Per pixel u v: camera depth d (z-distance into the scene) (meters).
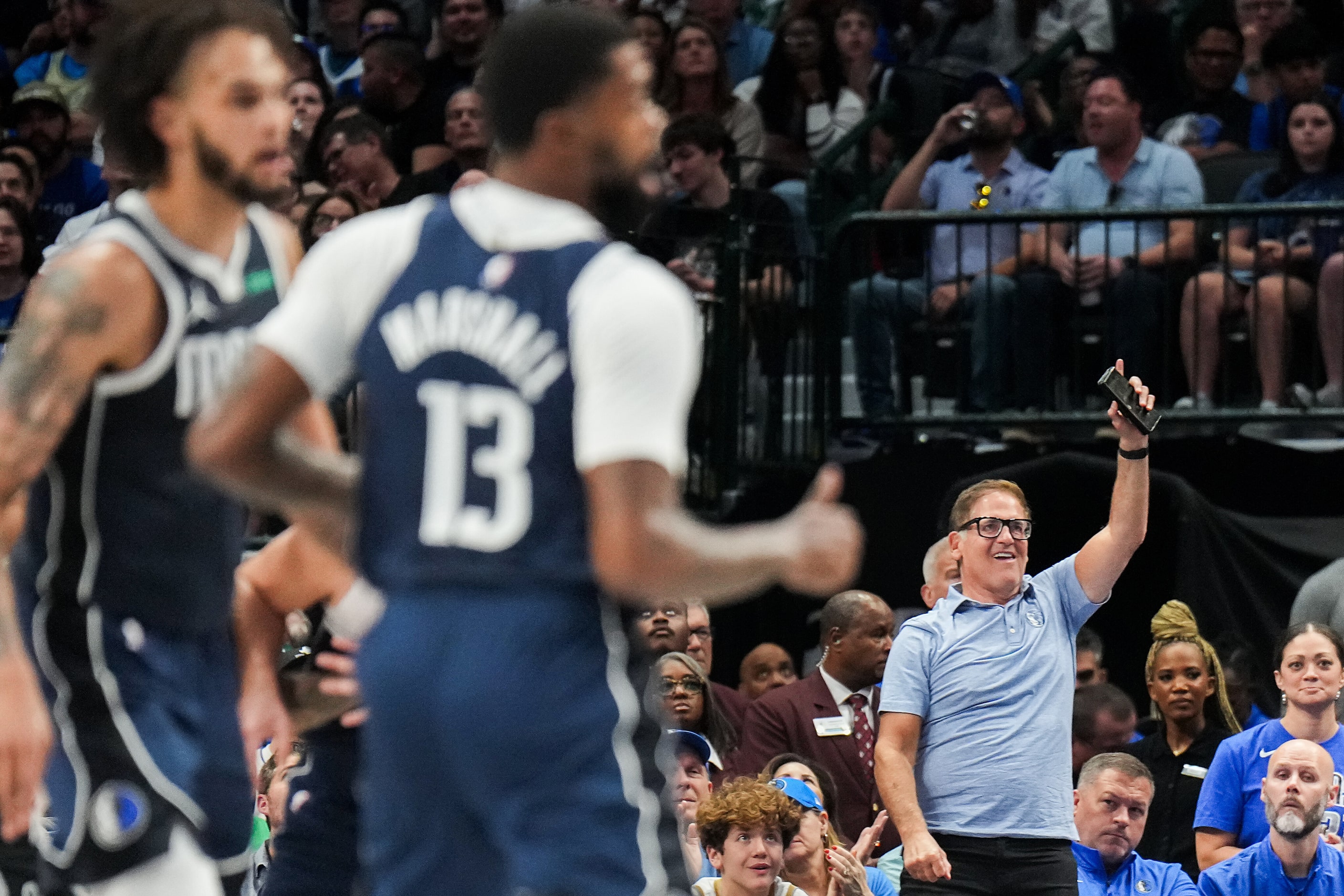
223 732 6.64
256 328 6.52
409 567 5.13
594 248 5.17
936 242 20.50
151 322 6.32
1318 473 18.42
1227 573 18.09
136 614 6.45
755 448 19.22
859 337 19.62
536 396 5.07
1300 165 19.84
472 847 5.17
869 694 14.98
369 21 26.16
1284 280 18.70
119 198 6.52
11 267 21.75
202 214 6.43
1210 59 23.28
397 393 5.18
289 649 8.21
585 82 5.21
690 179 19.75
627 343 5.00
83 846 6.31
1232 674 16.81
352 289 5.29
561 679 5.04
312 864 8.12
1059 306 19.28
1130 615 18.53
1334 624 17.64
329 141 21.59
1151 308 19.02
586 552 5.09
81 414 6.32
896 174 22.53
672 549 4.90
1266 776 13.20
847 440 19.66
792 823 11.67
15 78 27.56
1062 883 12.05
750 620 18.88
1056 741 12.14
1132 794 13.13
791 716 14.84
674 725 14.03
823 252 19.81
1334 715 13.78
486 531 5.06
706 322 18.67
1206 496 18.72
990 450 18.89
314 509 5.59
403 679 5.06
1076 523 18.52
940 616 12.40
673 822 5.58
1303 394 18.78
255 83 6.35
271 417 5.27
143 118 6.35
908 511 18.88
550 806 5.04
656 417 4.98
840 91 23.72
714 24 24.91
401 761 5.14
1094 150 20.39
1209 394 18.95
